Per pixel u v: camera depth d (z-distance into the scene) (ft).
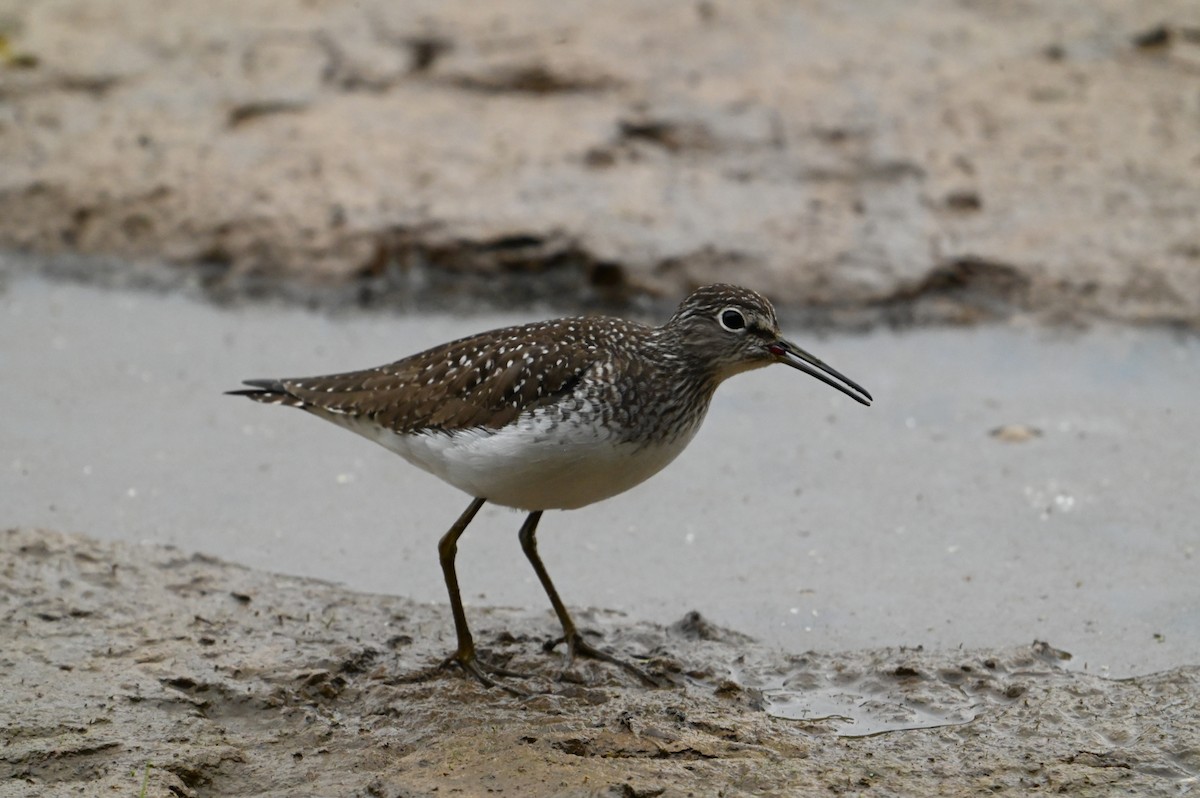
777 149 58.95
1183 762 28.45
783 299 52.47
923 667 32.58
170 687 30.76
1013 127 60.29
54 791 26.89
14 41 66.85
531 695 31.58
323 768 28.45
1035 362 49.78
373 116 61.72
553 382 31.17
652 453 32.14
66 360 49.93
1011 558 38.14
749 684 32.45
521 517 41.42
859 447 44.75
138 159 59.41
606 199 56.29
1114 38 67.05
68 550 36.42
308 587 36.17
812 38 66.49
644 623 35.22
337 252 55.01
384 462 44.55
